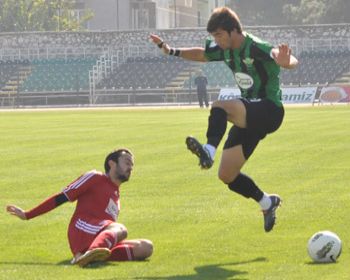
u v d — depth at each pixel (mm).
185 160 38406
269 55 17359
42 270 16766
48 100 121438
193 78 122188
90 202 17812
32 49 128625
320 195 26953
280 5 176500
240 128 17781
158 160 38562
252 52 17422
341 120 66250
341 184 29594
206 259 17750
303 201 25672
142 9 174750
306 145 45125
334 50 122750
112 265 17172
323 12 161500
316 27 123625
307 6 164625
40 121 73875
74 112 93250
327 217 22703
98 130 59969
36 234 21141
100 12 175250
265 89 17672
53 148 45844
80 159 39844
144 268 16781
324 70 120125
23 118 80062
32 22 164625
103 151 43688
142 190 28969
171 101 118625
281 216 23016
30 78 125125
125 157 18156
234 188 18719
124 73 124188
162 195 27750
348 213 23281
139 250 17625
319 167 35031
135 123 67562
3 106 119250
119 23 174625
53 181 32094
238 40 17531
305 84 116000
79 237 17516
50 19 166250
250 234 20609
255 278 15789
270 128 17750
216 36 17594
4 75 126312
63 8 168500
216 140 16922
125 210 24781
